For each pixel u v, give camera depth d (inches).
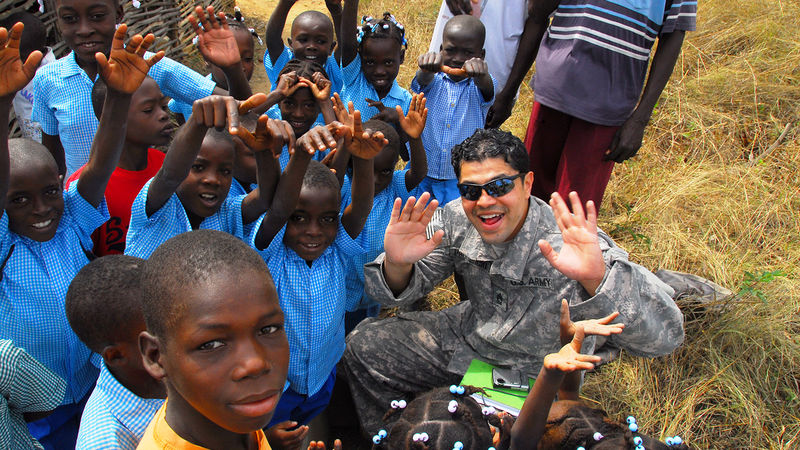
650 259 91.1
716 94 123.0
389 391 66.9
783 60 127.4
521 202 56.0
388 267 59.9
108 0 70.1
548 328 59.1
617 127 78.9
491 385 62.1
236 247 29.7
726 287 84.0
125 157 63.4
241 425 28.4
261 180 56.0
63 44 102.0
